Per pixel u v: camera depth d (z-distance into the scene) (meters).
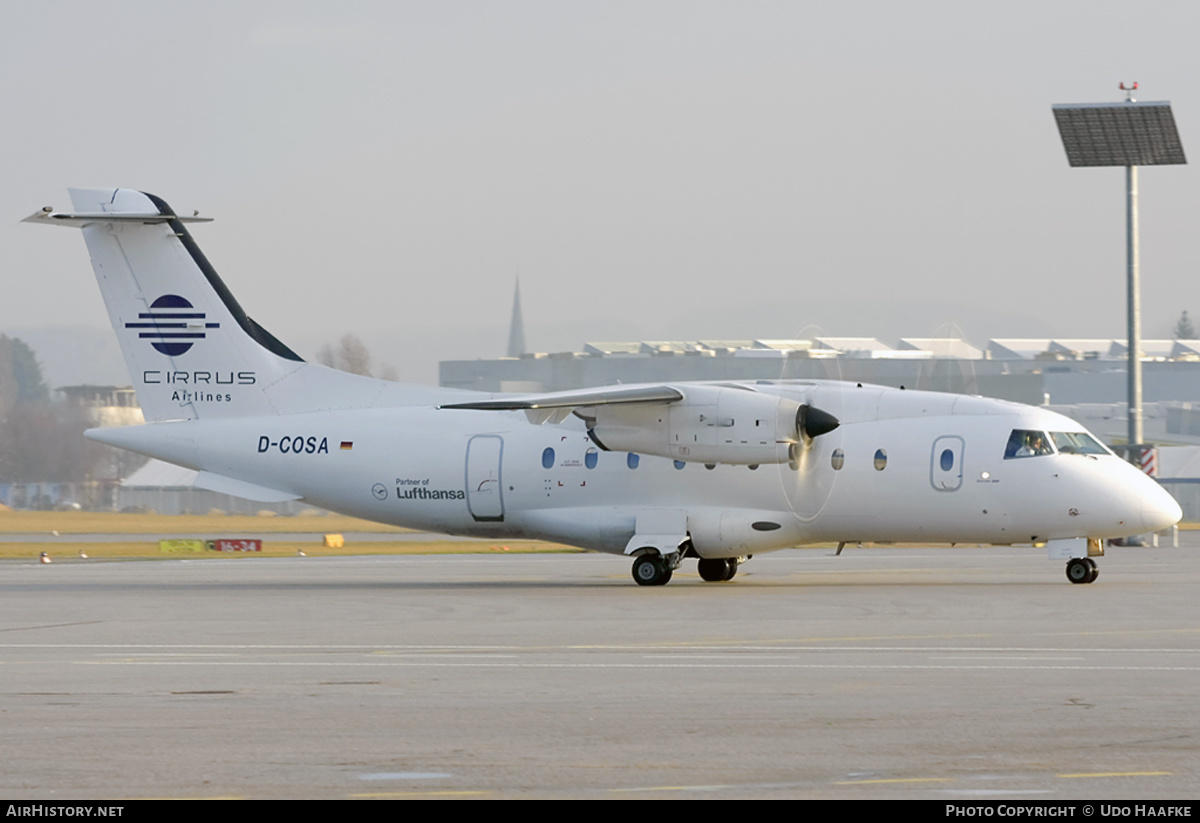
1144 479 93.12
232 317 107.00
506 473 101.81
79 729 38.75
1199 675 48.56
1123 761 33.75
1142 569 116.81
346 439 104.75
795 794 30.50
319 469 104.81
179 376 107.44
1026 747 35.44
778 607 77.88
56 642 62.16
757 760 34.06
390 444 104.06
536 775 32.53
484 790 31.05
